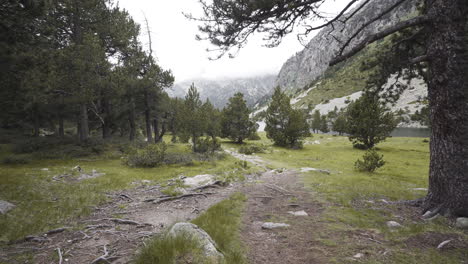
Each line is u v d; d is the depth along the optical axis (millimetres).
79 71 18141
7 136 27938
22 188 8648
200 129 26109
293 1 5551
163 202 8016
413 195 7879
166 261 2941
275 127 43094
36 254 3801
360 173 15898
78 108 23594
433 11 5191
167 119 34906
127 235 4770
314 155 30516
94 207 6941
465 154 4984
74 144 22422
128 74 25328
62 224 5371
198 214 6625
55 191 8625
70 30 21328
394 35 7559
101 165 16453
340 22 5953
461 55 4910
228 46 6734
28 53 9938
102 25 22594
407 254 3494
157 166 17172
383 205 6617
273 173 15812
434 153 5523
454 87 4996
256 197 8438
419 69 7324
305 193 8812
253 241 4344
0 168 13492
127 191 9492
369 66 7684
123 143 25641
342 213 5988
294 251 3848
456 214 4969
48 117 30719
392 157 26938
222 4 5840
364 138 35281
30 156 17609
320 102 159375
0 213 5777
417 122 90375
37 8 8422
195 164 18828
